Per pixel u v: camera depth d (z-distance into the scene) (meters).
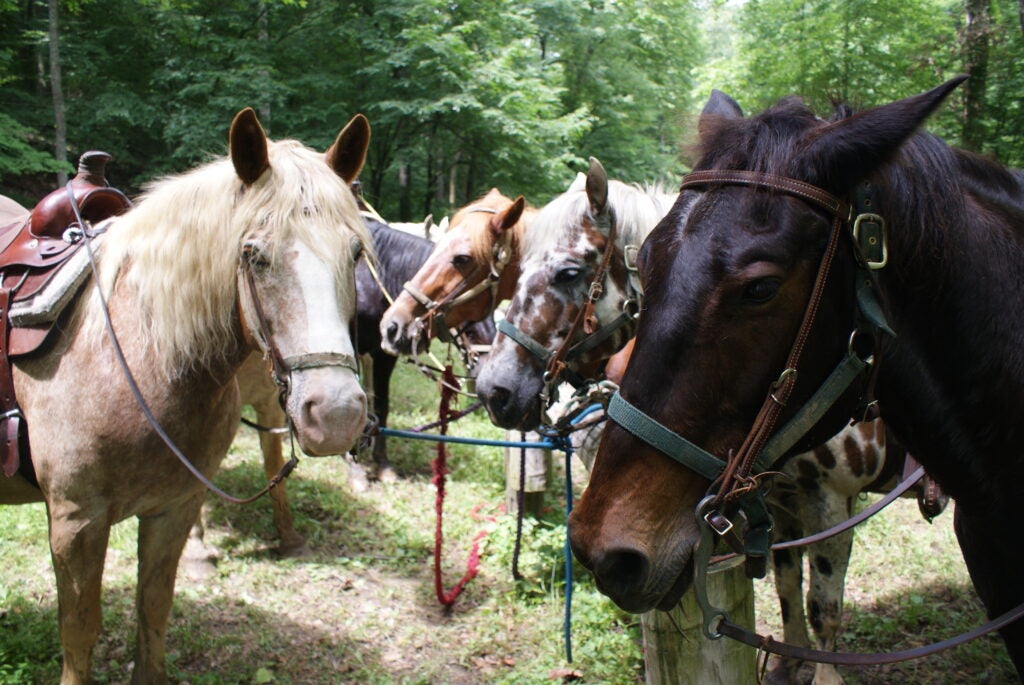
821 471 2.82
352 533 4.82
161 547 2.73
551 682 3.24
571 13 18.16
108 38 12.69
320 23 13.59
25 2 11.96
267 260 2.25
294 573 4.23
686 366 1.31
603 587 1.35
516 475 4.93
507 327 3.23
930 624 3.76
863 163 1.27
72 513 2.43
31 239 2.77
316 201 2.32
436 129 14.65
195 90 11.91
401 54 13.03
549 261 3.15
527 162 15.02
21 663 3.08
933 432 1.53
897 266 1.40
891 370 1.48
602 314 3.14
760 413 1.31
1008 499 1.57
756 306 1.28
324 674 3.33
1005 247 1.54
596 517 1.36
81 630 2.50
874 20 10.01
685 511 1.35
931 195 1.41
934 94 1.25
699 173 1.40
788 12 11.18
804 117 1.41
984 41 6.16
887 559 4.46
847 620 3.83
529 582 4.13
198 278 2.38
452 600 3.91
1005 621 1.52
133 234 2.52
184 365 2.44
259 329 2.32
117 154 13.01
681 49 22.33
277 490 4.39
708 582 2.32
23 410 2.57
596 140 19.55
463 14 14.70
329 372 2.21
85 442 2.39
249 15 13.57
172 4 12.40
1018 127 5.78
